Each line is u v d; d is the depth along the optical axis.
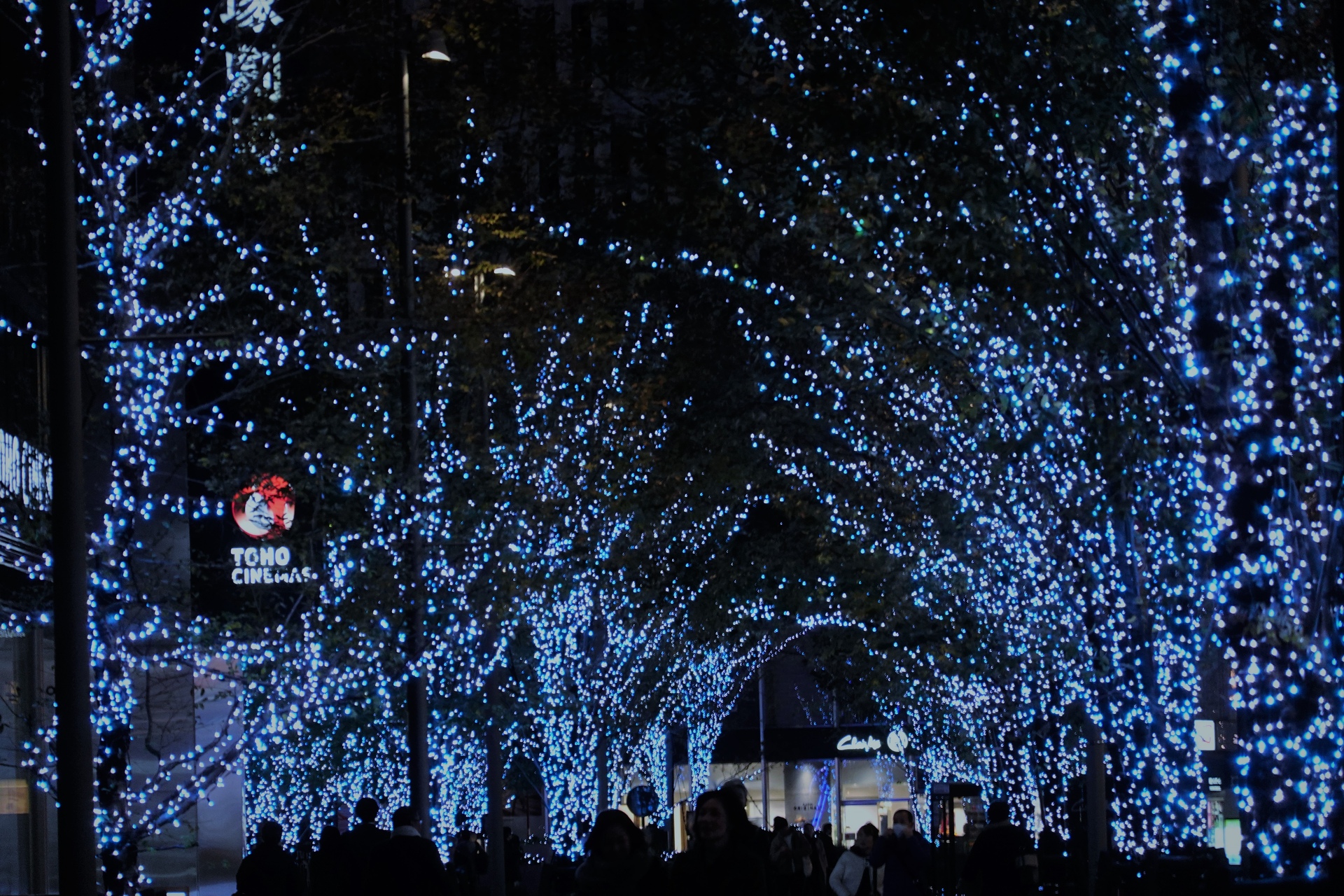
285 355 18.55
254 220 20.17
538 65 17.80
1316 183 13.07
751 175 15.32
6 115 20.94
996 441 18.08
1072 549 21.38
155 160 19.53
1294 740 12.88
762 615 42.97
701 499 36.91
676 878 9.75
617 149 17.50
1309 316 13.03
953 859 33.03
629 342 31.91
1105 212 14.28
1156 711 21.02
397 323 19.72
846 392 26.31
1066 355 15.48
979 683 34.06
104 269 17.73
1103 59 13.81
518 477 28.56
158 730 22.34
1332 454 13.33
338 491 20.81
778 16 14.38
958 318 15.84
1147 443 15.63
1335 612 13.61
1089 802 24.14
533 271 24.52
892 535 28.12
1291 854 12.82
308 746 47.41
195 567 19.81
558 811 39.25
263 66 18.94
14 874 24.16
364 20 19.59
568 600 33.94
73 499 11.00
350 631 19.91
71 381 11.12
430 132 19.34
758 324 25.17
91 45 18.23
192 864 29.95
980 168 13.24
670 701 51.97
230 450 19.95
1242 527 13.02
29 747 19.41
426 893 14.11
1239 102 13.60
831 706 67.75
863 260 16.86
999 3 13.34
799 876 26.27
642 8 16.02
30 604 19.05
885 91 13.59
